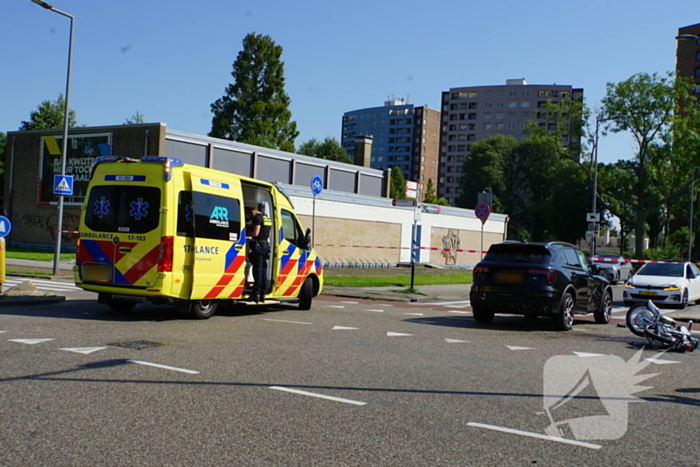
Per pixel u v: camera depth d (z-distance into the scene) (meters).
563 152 57.25
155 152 36.16
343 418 5.52
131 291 10.86
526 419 5.76
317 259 14.83
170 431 4.95
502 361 8.75
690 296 21.17
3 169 65.94
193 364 7.48
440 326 12.69
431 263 44.56
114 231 11.05
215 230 11.63
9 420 5.05
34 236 40.75
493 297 12.95
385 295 19.61
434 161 171.12
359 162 56.62
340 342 9.78
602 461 4.68
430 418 5.65
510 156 101.50
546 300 12.58
